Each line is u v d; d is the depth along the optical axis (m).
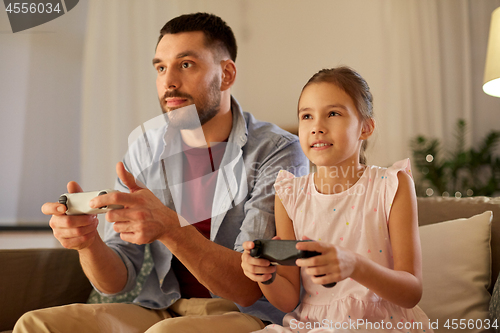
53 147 1.99
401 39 3.12
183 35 0.98
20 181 1.92
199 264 0.76
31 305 0.96
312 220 0.81
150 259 1.06
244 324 0.73
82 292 1.11
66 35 2.21
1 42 2.03
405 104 3.08
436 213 1.06
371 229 0.74
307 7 3.26
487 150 2.85
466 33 3.12
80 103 2.14
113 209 0.66
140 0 2.49
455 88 3.12
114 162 0.85
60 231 0.75
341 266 0.55
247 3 3.21
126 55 2.38
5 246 1.68
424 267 0.93
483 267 0.89
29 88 2.04
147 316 0.86
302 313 0.75
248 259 0.64
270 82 3.20
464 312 0.84
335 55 3.20
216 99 1.00
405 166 0.80
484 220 0.93
